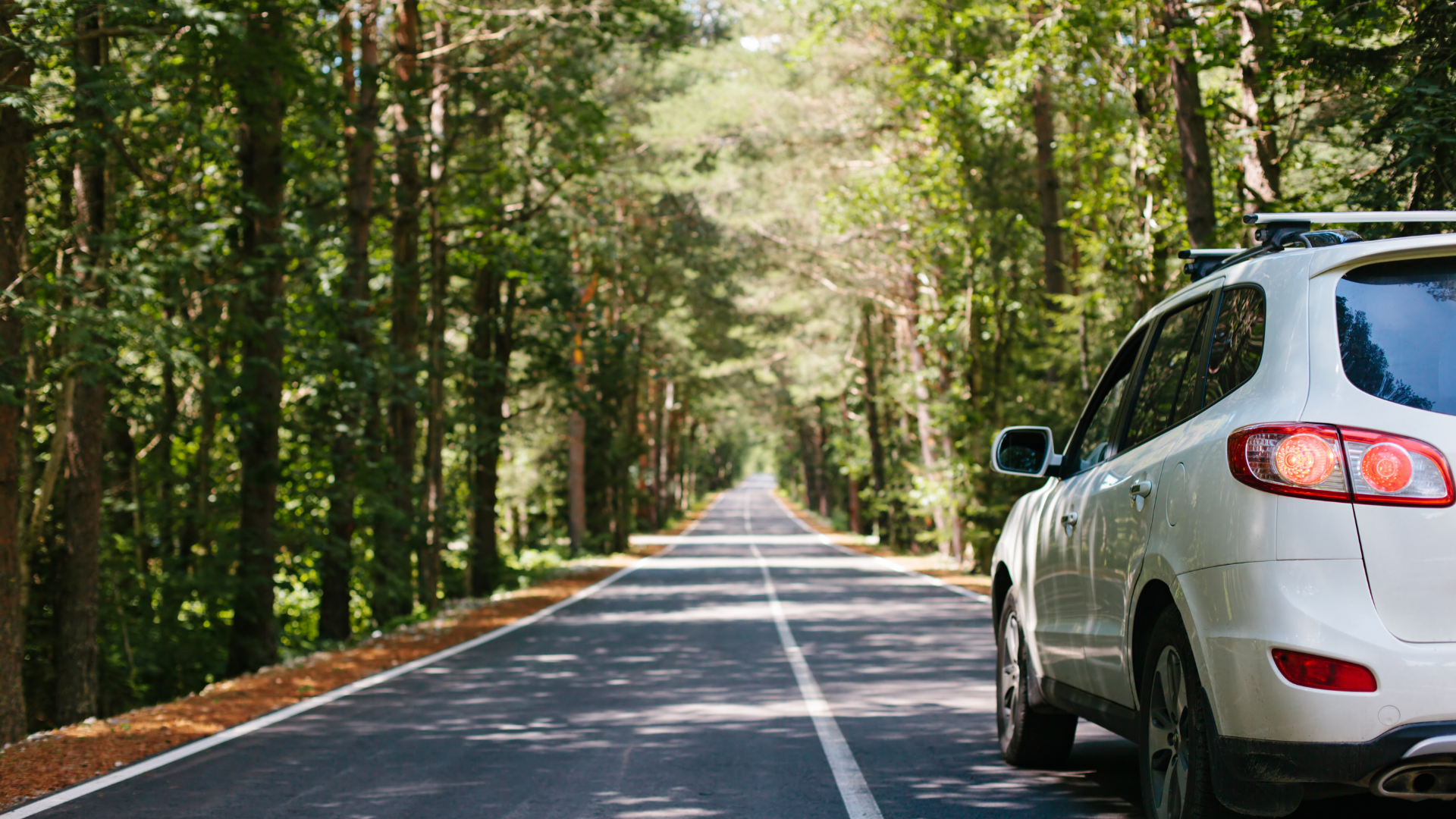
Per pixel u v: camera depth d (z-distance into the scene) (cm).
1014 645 684
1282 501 357
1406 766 335
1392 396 356
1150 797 441
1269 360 386
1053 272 2498
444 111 2222
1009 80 1736
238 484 2141
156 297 1299
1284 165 1712
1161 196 1950
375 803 617
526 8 1941
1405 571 342
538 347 2752
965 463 3034
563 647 1477
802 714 902
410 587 2128
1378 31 1286
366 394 1777
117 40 1336
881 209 3092
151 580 1827
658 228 3909
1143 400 511
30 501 1581
